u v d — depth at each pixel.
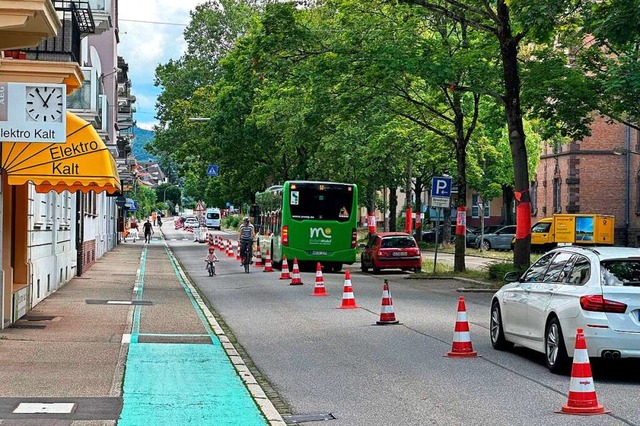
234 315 20.42
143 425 8.85
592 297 11.51
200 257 51.00
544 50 29.92
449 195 33.59
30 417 9.03
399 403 10.35
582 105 29.48
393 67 28.64
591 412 9.63
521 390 11.10
